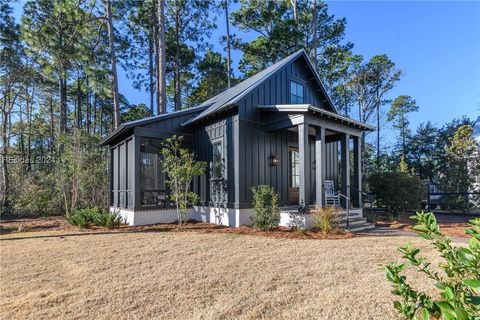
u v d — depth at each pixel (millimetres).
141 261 4789
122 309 3072
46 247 5930
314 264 4516
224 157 9211
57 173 12430
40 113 23000
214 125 9695
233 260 4777
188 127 10523
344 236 6793
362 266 4379
